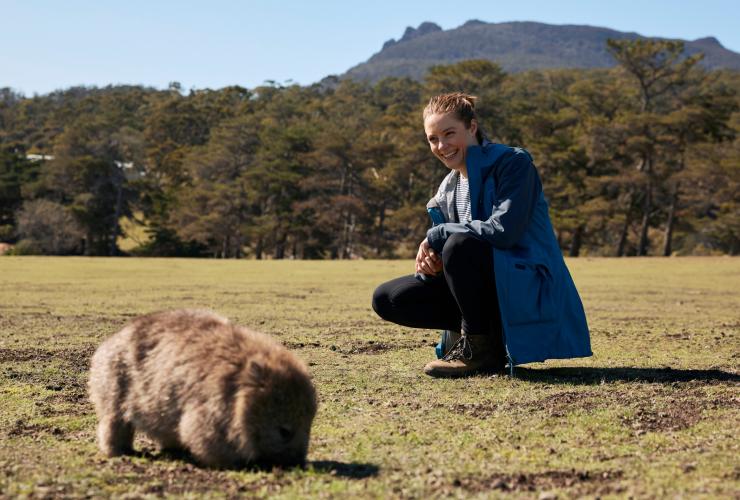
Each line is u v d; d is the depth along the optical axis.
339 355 7.39
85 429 4.70
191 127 97.12
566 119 61.06
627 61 61.41
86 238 69.62
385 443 4.24
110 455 4.09
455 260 5.98
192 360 3.84
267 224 62.31
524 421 4.68
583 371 6.31
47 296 15.55
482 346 6.25
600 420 4.66
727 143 60.53
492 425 4.61
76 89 172.25
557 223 54.09
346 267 30.84
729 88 101.44
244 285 19.53
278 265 32.62
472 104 6.22
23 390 5.81
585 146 57.66
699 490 3.28
